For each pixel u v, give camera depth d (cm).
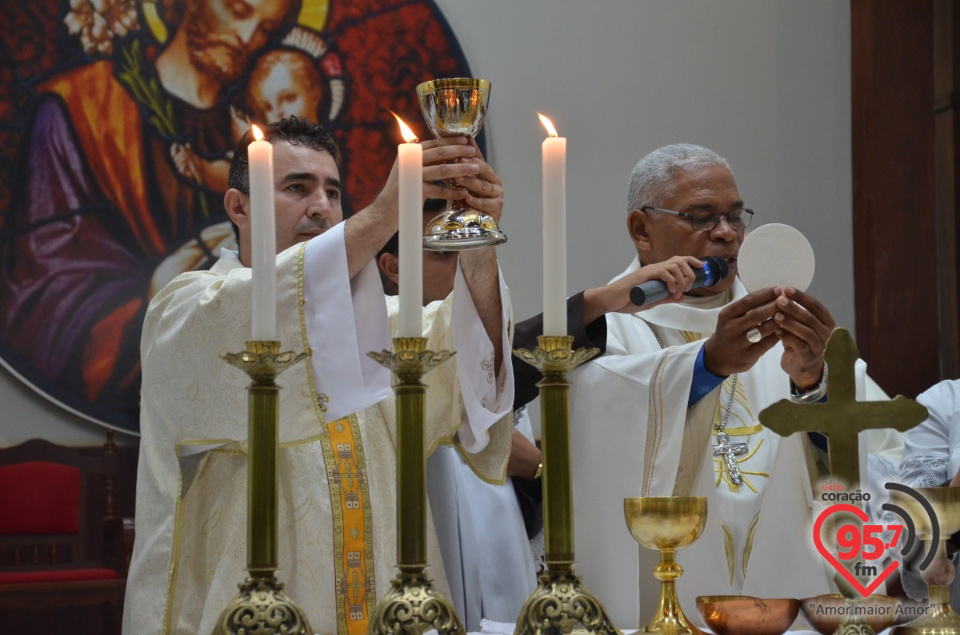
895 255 948
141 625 371
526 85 945
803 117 980
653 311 497
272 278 247
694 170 482
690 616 404
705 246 476
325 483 399
